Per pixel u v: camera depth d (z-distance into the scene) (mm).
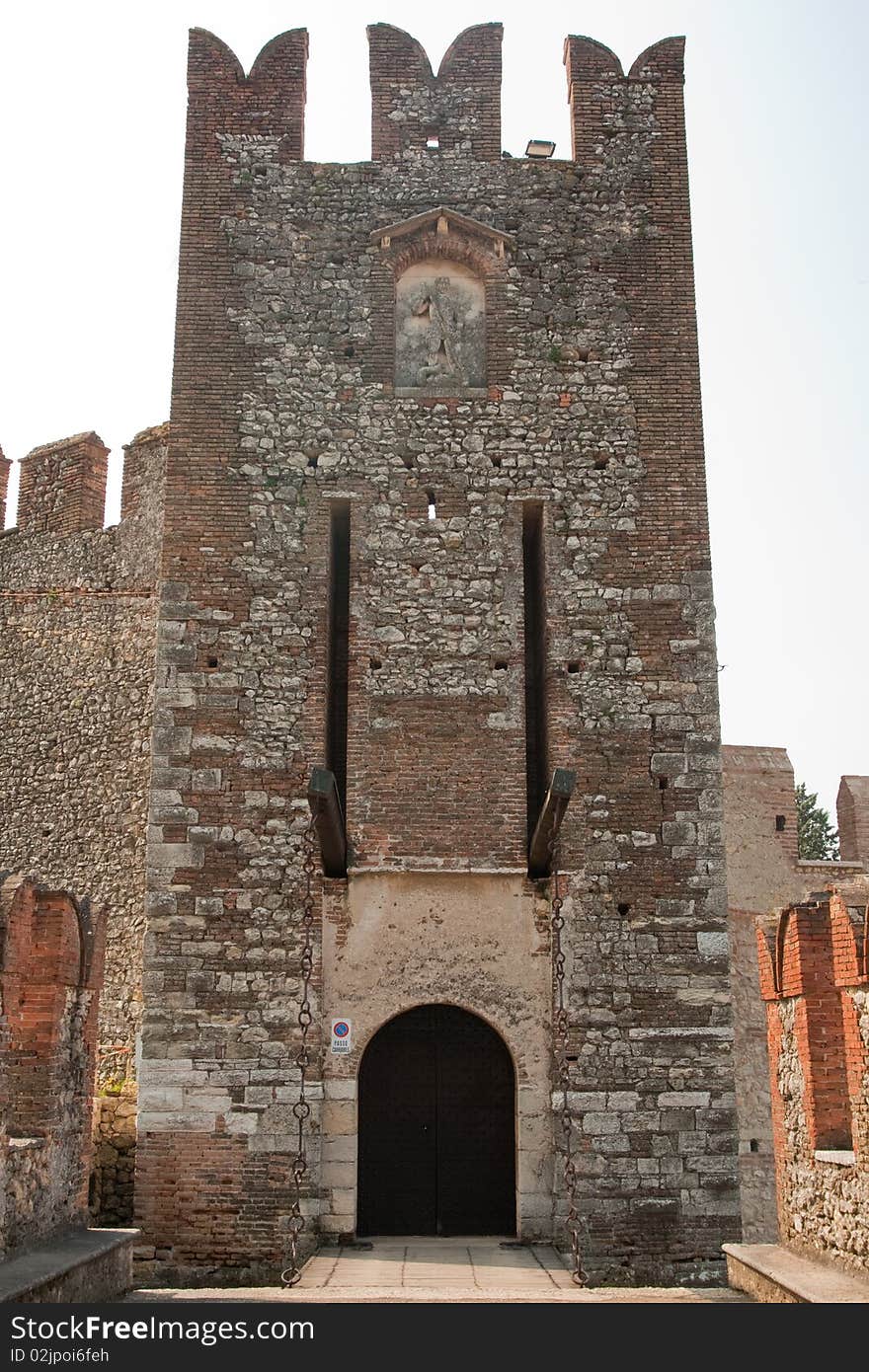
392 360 19984
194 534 19078
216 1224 16734
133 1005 24641
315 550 19125
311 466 19484
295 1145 16984
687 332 20094
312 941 17703
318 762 18344
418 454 19562
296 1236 16516
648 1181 16938
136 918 25109
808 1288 11641
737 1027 24781
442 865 18016
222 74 20969
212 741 18344
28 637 28234
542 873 18047
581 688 18656
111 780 26281
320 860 17938
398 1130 17828
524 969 17734
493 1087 17984
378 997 17562
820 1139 13281
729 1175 16953
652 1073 17281
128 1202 17766
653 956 17688
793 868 26531
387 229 20234
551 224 20500
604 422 19719
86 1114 14508
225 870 17906
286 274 20172
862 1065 11875
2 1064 12039
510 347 20000
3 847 27391
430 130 20875
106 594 27359
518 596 19062
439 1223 17562
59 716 27375
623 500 19391
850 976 12078
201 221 20312
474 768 18422
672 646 18828
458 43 21219
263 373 19766
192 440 19438
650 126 20953
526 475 19500
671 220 20547
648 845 18078
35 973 13461
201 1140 17000
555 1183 16984
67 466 28703
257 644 18734
